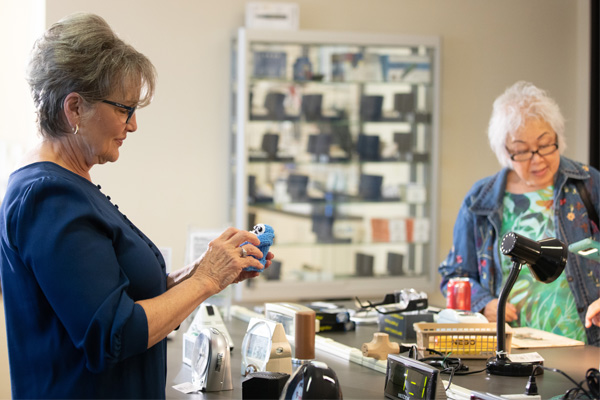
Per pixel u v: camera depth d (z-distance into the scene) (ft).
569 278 8.86
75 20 4.89
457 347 6.95
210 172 15.26
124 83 4.92
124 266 4.97
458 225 9.59
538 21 17.58
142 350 4.69
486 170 17.28
